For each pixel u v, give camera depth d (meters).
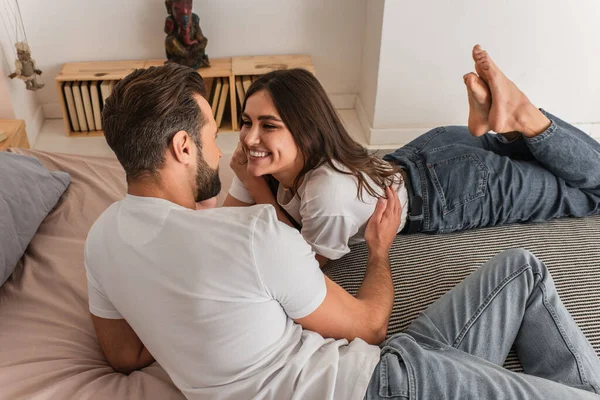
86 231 1.53
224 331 0.88
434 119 2.80
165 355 0.96
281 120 1.26
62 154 1.83
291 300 0.93
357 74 3.08
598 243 1.62
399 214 1.38
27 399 1.02
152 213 0.93
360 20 2.89
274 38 2.93
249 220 0.89
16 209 1.42
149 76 0.95
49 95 2.97
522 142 1.79
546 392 0.99
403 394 0.95
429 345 1.10
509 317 1.18
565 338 1.16
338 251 1.38
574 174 1.65
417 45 2.56
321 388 0.92
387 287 1.23
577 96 2.77
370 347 1.02
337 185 1.30
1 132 2.30
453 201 1.59
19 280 1.36
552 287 1.22
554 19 2.53
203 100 0.99
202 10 2.80
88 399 1.04
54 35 2.78
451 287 1.45
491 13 2.49
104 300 1.05
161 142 0.93
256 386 0.91
